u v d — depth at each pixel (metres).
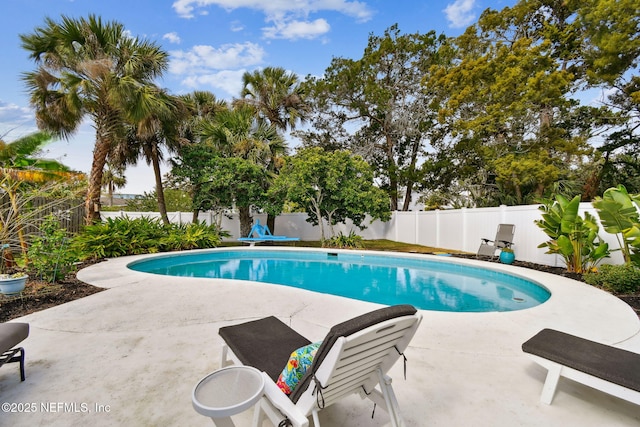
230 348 2.20
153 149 12.15
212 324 3.54
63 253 5.51
